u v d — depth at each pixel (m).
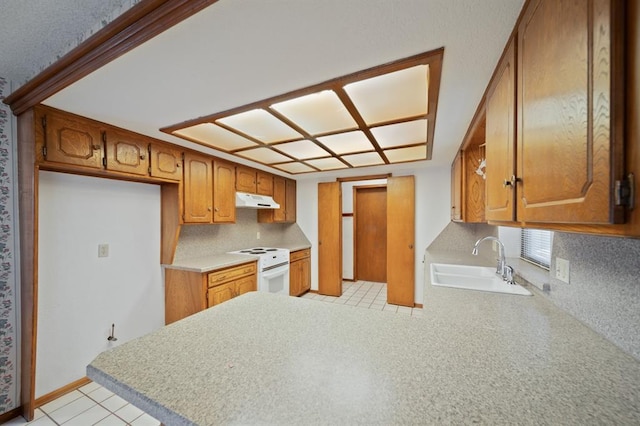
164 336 0.95
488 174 1.30
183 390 0.65
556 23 0.63
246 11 0.87
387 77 1.34
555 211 0.63
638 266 0.75
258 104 1.59
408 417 0.55
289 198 4.44
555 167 0.63
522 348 0.85
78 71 1.19
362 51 1.10
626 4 0.43
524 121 0.83
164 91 1.43
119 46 1.02
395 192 3.78
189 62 1.17
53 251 1.88
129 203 2.38
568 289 1.15
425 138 2.32
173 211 2.55
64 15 1.04
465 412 0.56
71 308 1.98
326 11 0.87
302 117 1.84
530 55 0.79
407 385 0.66
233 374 0.72
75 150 1.75
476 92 1.41
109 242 2.22
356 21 0.92
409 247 3.70
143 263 2.49
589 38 0.50
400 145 2.52
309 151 2.73
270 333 0.98
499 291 1.55
